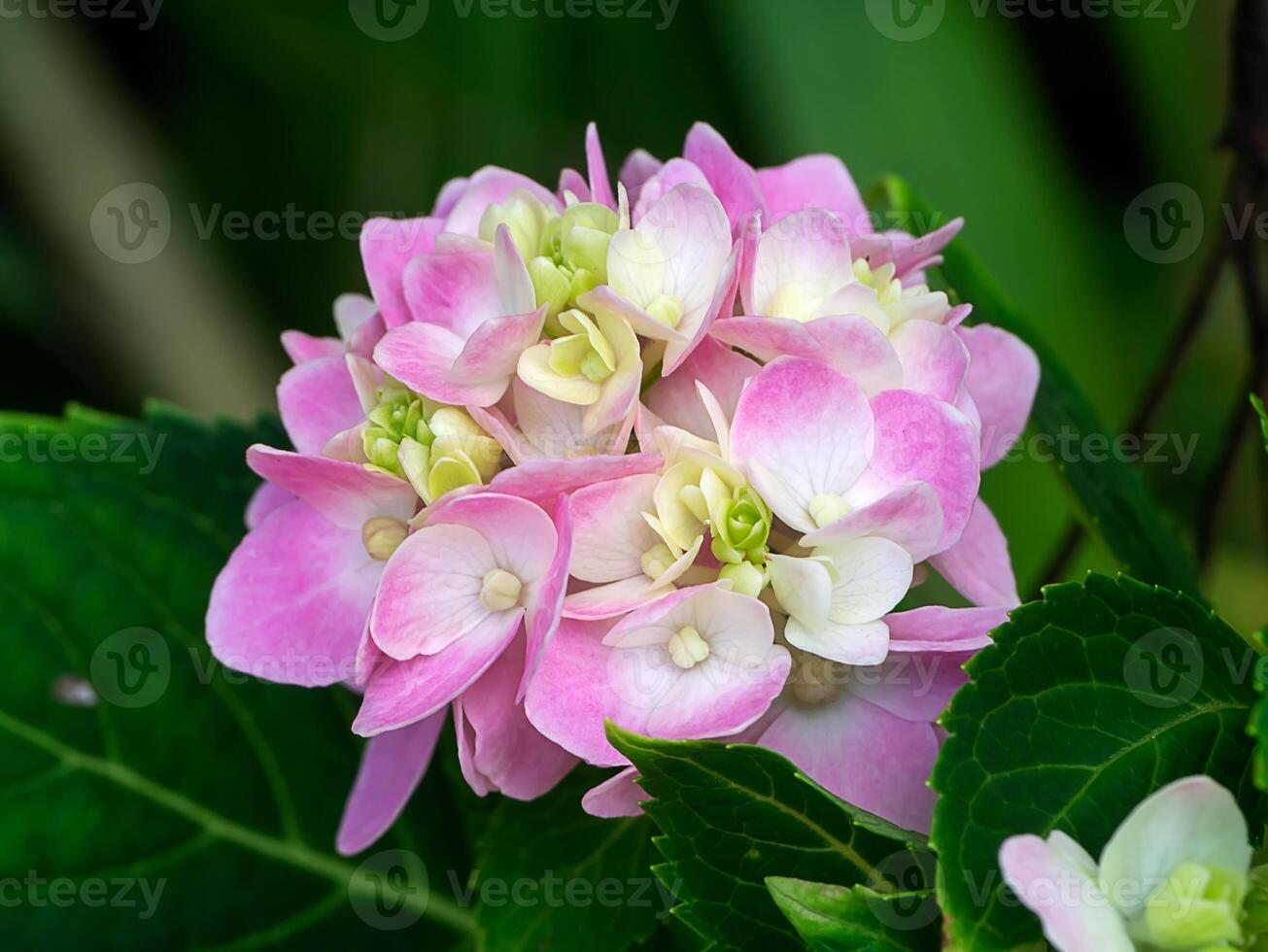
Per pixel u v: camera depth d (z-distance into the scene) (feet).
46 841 1.51
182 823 1.53
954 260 1.64
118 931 1.51
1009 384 1.47
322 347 1.47
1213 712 1.30
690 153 1.44
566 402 1.36
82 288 2.06
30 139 2.00
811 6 2.10
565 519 1.32
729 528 1.33
